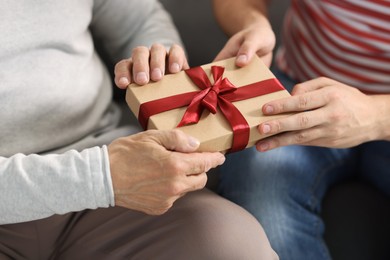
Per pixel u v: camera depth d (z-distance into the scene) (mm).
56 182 974
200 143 986
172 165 954
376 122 1119
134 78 1052
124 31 1277
